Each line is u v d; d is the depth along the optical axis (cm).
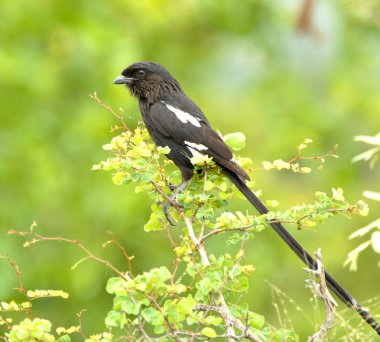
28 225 1538
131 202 1547
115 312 549
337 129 1789
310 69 1925
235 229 650
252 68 2022
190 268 628
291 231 1573
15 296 1427
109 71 1575
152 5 1748
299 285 1505
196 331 572
